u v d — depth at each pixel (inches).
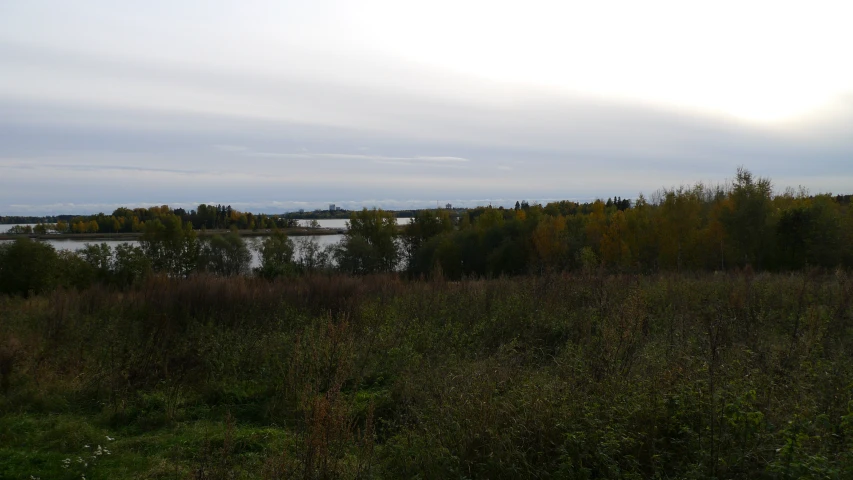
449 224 2110.0
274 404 277.1
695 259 1127.6
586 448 176.4
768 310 411.2
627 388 209.8
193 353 357.1
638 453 177.0
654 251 1185.4
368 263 1654.8
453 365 298.4
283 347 355.6
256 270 812.6
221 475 188.1
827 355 264.2
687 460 172.7
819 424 170.1
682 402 187.3
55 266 780.0
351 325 382.9
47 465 210.2
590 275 553.0
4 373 303.6
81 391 296.2
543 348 358.3
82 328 419.5
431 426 206.8
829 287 477.1
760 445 163.3
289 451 213.8
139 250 880.3
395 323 414.3
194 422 265.7
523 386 224.7
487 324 410.3
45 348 361.1
